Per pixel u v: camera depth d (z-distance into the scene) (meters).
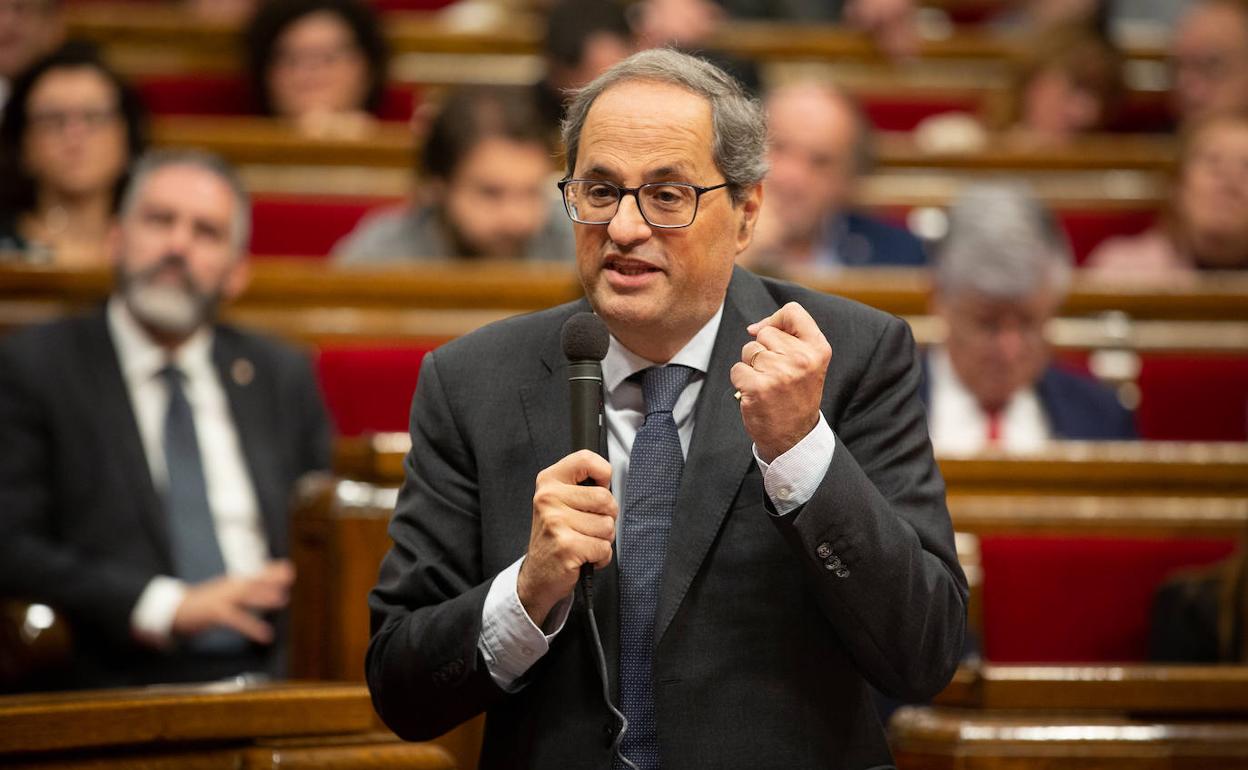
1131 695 6.17
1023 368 10.51
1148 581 8.70
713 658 4.93
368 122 16.30
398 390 10.75
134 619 8.93
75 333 9.68
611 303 4.94
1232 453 9.09
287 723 5.72
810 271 12.37
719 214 4.97
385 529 7.23
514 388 5.30
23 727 5.22
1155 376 11.79
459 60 17.94
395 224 12.72
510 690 5.00
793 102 13.45
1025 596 8.66
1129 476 9.12
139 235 9.84
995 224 10.47
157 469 9.61
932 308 10.93
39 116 12.70
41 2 16.05
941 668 4.95
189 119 16.75
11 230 12.55
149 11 18.94
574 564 4.68
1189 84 17.86
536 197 12.41
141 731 5.44
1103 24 17.88
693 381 5.24
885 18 18.69
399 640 5.03
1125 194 15.52
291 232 14.43
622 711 4.96
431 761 5.88
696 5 17.72
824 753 4.91
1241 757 6.05
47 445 9.35
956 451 9.12
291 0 16.22
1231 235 14.00
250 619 9.02
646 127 4.89
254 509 9.73
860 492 4.74
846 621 4.80
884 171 16.08
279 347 10.26
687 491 5.02
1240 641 7.91
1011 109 17.88
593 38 14.24
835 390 5.15
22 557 9.01
